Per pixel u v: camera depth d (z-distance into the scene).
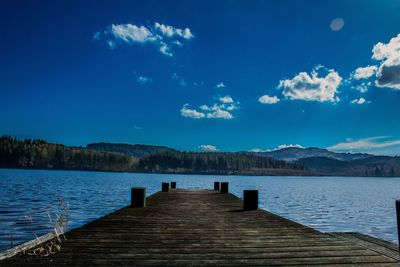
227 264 4.36
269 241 5.78
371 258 4.64
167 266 4.25
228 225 7.55
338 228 15.73
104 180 79.12
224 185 19.45
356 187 87.12
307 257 4.71
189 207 11.57
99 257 4.62
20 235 11.16
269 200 33.41
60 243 5.46
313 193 50.31
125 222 7.87
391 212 24.23
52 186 45.25
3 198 25.12
